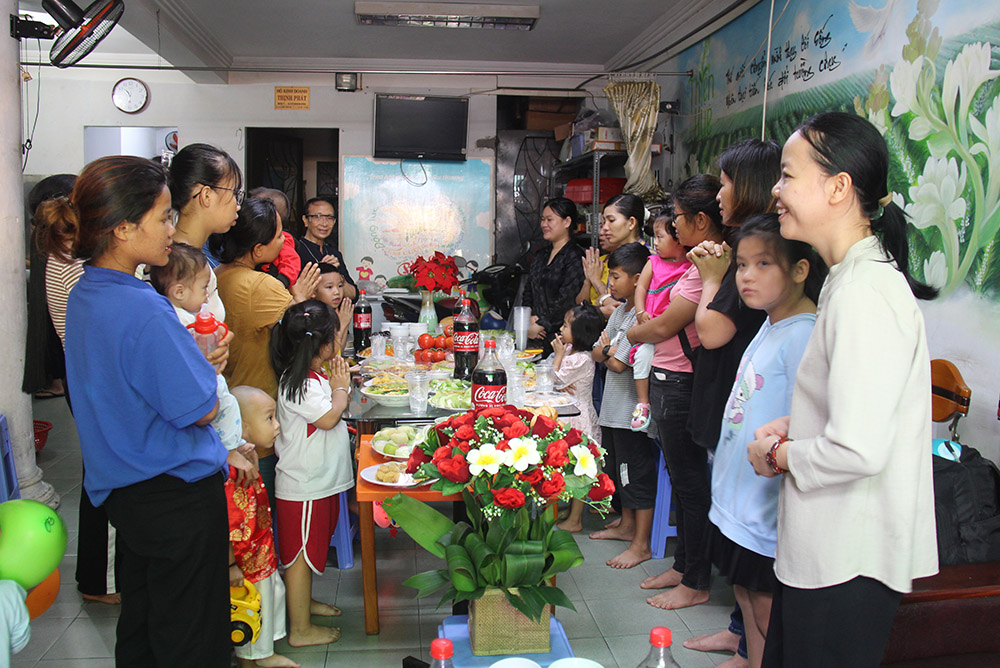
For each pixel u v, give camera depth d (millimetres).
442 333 3922
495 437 1684
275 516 2555
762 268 1662
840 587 1297
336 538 2980
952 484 2064
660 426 2631
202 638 1735
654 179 5352
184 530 1676
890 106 3117
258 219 2441
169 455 1629
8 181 3484
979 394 2553
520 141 7398
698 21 5211
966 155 2639
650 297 2855
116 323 1567
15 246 3518
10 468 3066
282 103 7137
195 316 2031
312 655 2336
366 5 5246
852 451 1204
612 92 5332
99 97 7020
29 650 2383
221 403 1959
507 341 3275
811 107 3773
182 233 2152
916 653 1883
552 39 6293
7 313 3473
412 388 2551
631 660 2322
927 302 2840
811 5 3768
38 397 6074
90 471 1653
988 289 2516
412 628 2518
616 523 3459
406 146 7113
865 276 1276
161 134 7148
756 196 2012
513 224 7473
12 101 3508
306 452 2326
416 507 1834
